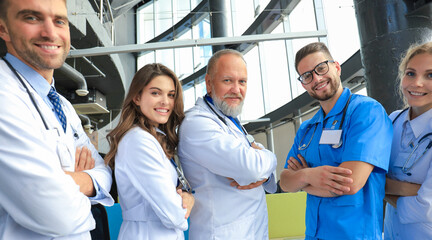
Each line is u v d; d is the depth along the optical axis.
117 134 1.43
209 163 1.47
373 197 1.39
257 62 10.52
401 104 3.29
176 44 5.43
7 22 0.99
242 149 1.44
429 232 1.33
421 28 3.34
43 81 1.07
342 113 1.52
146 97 1.46
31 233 0.88
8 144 0.83
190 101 12.02
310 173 1.46
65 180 0.88
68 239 0.92
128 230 1.35
